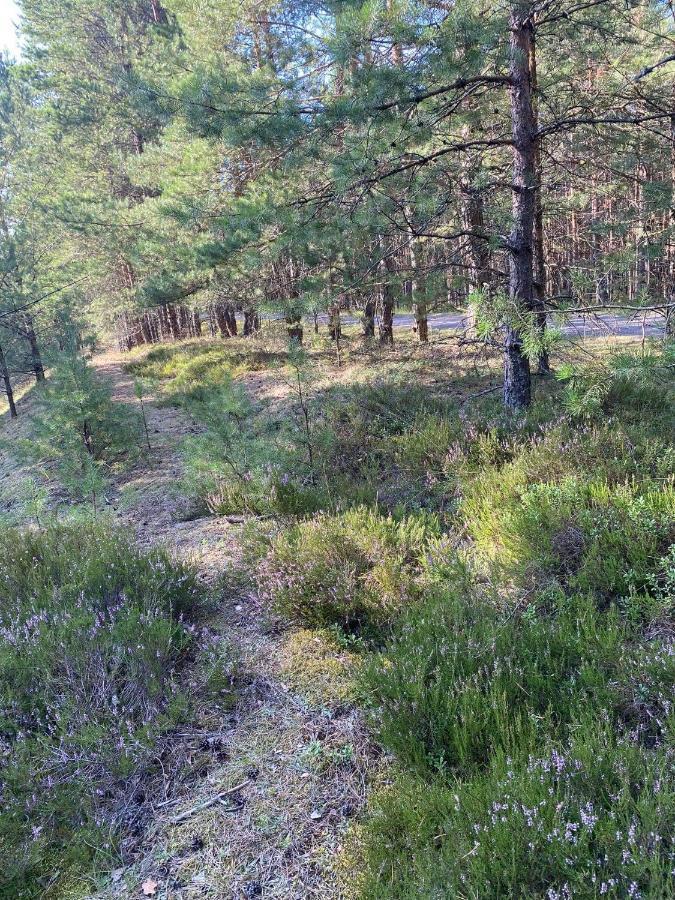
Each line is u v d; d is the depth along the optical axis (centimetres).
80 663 342
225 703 351
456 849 217
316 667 378
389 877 230
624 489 441
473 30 536
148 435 983
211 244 717
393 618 399
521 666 317
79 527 554
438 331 1711
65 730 305
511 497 511
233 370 1352
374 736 314
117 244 1362
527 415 668
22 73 2184
